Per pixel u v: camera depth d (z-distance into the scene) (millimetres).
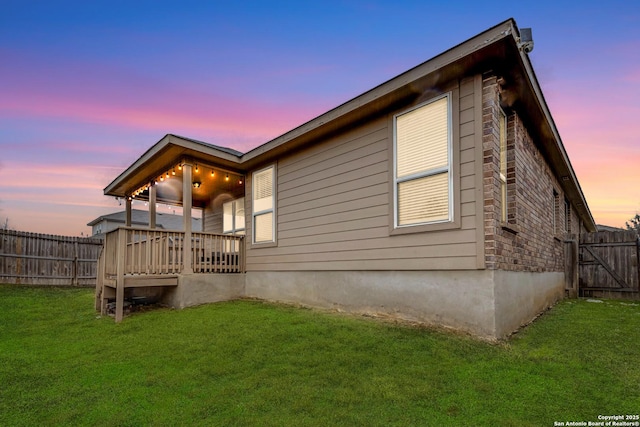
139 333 5082
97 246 13117
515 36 3994
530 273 5727
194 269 7371
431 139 4961
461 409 2625
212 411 2703
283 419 2541
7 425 2594
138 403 2881
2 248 10672
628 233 8523
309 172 6906
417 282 4969
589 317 5688
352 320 5207
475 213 4395
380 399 2805
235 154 8117
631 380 3045
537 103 5293
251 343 4320
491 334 4145
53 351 4391
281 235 7441
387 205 5453
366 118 5875
